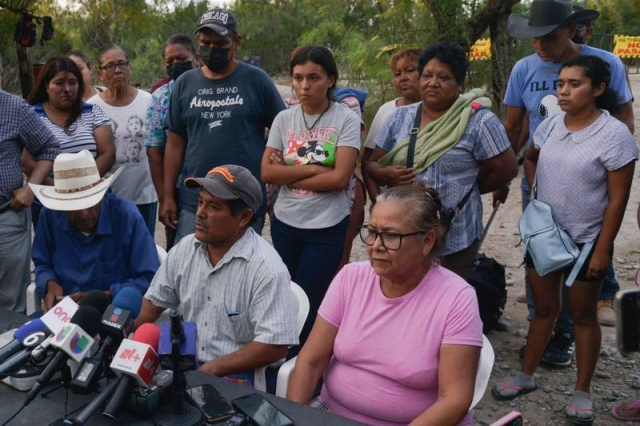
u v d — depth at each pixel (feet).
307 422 7.20
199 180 9.24
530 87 14.46
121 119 16.37
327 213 12.78
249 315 9.65
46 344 7.13
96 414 7.25
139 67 69.67
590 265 11.51
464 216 11.68
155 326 7.38
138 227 11.50
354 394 8.55
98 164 15.26
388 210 8.14
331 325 8.89
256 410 7.26
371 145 14.53
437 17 33.60
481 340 8.14
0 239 13.20
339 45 39.24
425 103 12.01
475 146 11.64
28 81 36.37
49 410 7.36
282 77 92.84
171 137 14.70
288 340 9.43
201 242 9.86
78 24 54.75
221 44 13.58
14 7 33.65
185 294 10.02
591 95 11.40
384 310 8.45
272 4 96.73
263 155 13.29
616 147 11.21
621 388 13.32
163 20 63.72
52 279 11.46
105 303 8.00
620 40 85.92
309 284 12.98
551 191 11.91
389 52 34.78
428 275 8.43
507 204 27.14
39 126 13.57
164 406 7.39
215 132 13.88
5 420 7.17
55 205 10.72
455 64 11.51
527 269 13.19
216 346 9.82
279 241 13.23
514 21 14.62
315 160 12.66
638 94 62.08
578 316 12.06
